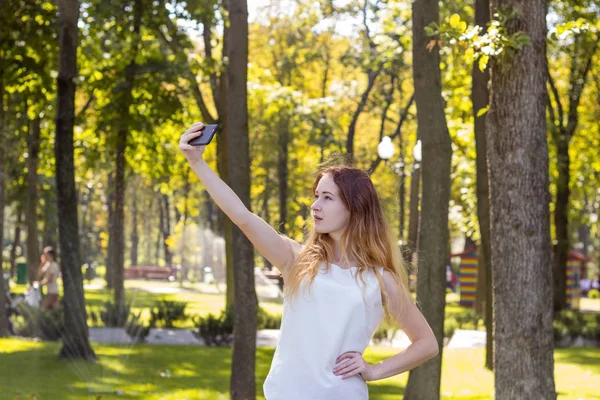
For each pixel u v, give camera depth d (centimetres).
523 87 717
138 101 1955
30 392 1065
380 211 340
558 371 1564
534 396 724
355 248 333
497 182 730
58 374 1172
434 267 995
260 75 2570
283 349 328
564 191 2653
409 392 1016
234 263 1052
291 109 2506
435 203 995
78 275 1273
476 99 1399
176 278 5012
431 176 995
